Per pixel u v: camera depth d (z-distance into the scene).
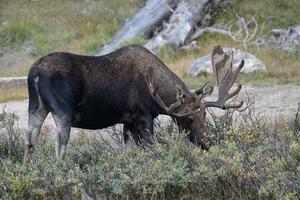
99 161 34.06
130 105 36.59
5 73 83.62
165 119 48.62
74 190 30.95
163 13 88.88
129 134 37.47
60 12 99.25
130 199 31.12
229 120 37.47
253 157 31.12
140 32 88.25
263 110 53.16
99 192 31.47
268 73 71.88
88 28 95.25
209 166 31.36
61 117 34.94
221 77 37.50
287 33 85.62
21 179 31.50
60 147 34.94
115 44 86.25
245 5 93.19
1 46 93.00
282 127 40.38
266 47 82.94
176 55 82.94
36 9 100.44
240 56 73.50
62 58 35.34
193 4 87.94
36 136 35.47
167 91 36.66
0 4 102.25
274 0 93.75
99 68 36.06
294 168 30.44
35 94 35.25
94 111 36.25
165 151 32.81
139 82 36.47
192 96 35.81
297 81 68.38
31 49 91.44
